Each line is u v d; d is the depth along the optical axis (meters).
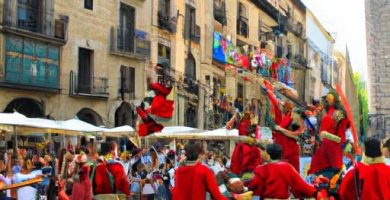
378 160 7.22
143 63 31.78
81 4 27.86
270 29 48.56
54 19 26.27
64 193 11.48
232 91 39.22
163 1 34.22
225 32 40.28
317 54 58.12
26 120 17.25
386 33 51.78
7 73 23.67
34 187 13.22
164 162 18.81
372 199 7.12
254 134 10.98
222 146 30.91
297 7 54.56
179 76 34.47
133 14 31.44
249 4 44.34
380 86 51.44
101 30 29.05
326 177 8.69
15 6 24.47
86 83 28.27
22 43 24.41
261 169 8.05
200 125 36.22
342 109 8.91
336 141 8.80
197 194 7.81
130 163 16.84
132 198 16.05
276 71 46.56
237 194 8.55
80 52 28.00
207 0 38.25
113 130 19.95
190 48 36.25
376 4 52.88
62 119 26.47
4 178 13.15
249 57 42.56
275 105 10.66
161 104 11.02
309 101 54.41
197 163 7.94
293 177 7.89
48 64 25.70
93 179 9.15
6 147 21.28
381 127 48.22
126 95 30.38
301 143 13.17
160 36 33.38
